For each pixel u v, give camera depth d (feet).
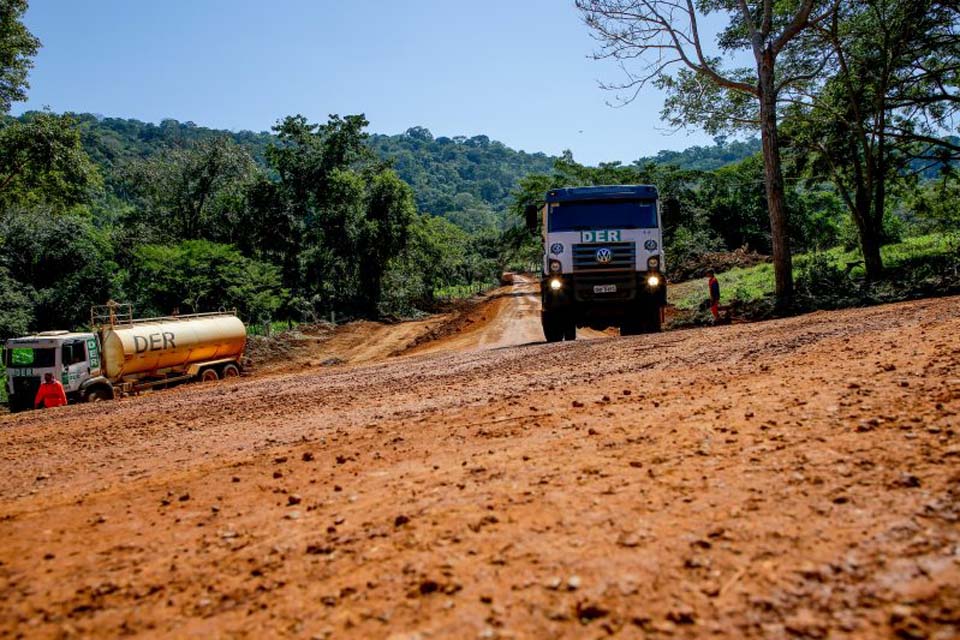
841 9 76.48
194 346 77.61
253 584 9.89
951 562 7.91
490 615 8.12
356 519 12.36
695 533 9.73
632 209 51.80
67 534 13.51
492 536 10.56
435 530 11.16
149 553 11.80
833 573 8.13
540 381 28.78
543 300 54.70
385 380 38.83
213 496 15.44
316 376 49.98
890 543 8.61
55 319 147.95
